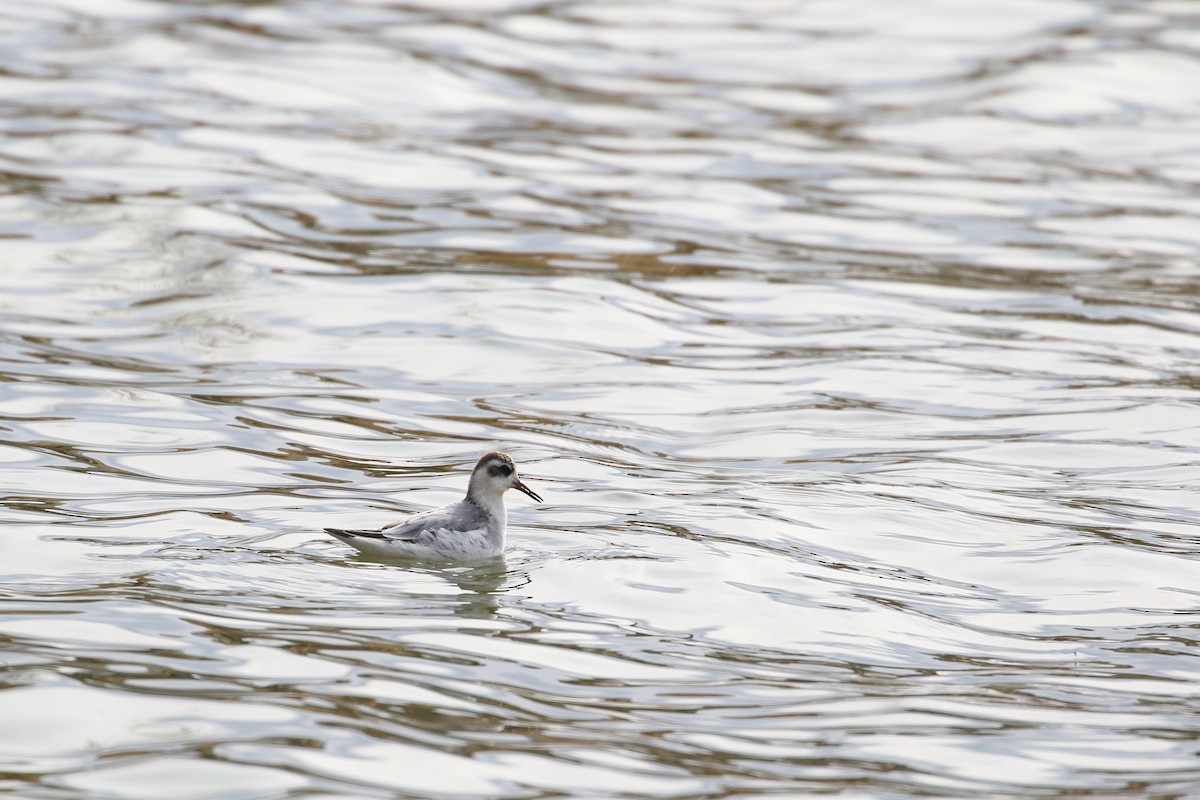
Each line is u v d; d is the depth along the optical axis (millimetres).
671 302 24875
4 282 23594
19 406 18781
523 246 27188
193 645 11945
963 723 11352
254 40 39375
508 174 31609
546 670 11977
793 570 14562
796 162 33719
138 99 33906
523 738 10711
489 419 19422
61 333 21750
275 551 14398
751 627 13164
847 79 40094
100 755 10023
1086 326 24297
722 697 11672
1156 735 11234
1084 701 11859
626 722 11102
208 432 18281
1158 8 45625
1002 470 18094
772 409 20234
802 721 11273
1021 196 31953
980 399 20828
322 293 24062
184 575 13555
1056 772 10555
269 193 28797
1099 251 28609
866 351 22844
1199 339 23734
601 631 12875
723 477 17531
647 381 21234
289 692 11164
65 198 27469
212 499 15938
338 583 13656
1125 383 21531
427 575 14023
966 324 24312
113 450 17453
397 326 22938
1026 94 38531
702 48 42281
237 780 9773
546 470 17531
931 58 41625
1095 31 43469
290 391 20031
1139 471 18094
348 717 10820
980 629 13438
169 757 10031
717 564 14523
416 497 16297
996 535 15891
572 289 24906
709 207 30406
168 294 23594
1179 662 12742
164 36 38812
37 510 15242
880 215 30453
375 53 39125
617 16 44812
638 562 14500
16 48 37031
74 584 13180
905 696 11844
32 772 9742
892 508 16531
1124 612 13914
